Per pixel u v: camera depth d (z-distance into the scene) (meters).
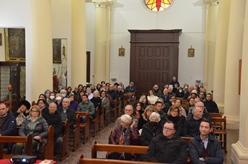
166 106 7.61
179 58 17.41
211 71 16.20
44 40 8.84
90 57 18.14
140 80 17.31
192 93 8.77
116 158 4.72
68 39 12.40
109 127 9.76
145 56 17.17
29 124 5.49
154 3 17.56
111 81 18.12
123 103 12.95
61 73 16.03
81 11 12.40
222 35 11.06
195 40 17.19
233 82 8.78
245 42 5.38
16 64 10.95
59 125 5.90
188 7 17.20
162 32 16.89
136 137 4.84
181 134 5.41
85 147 7.03
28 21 9.07
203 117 5.79
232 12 8.59
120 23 17.84
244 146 5.26
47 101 7.99
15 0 9.08
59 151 6.37
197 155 4.05
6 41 12.84
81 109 8.58
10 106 10.76
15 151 5.25
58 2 12.38
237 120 8.83
